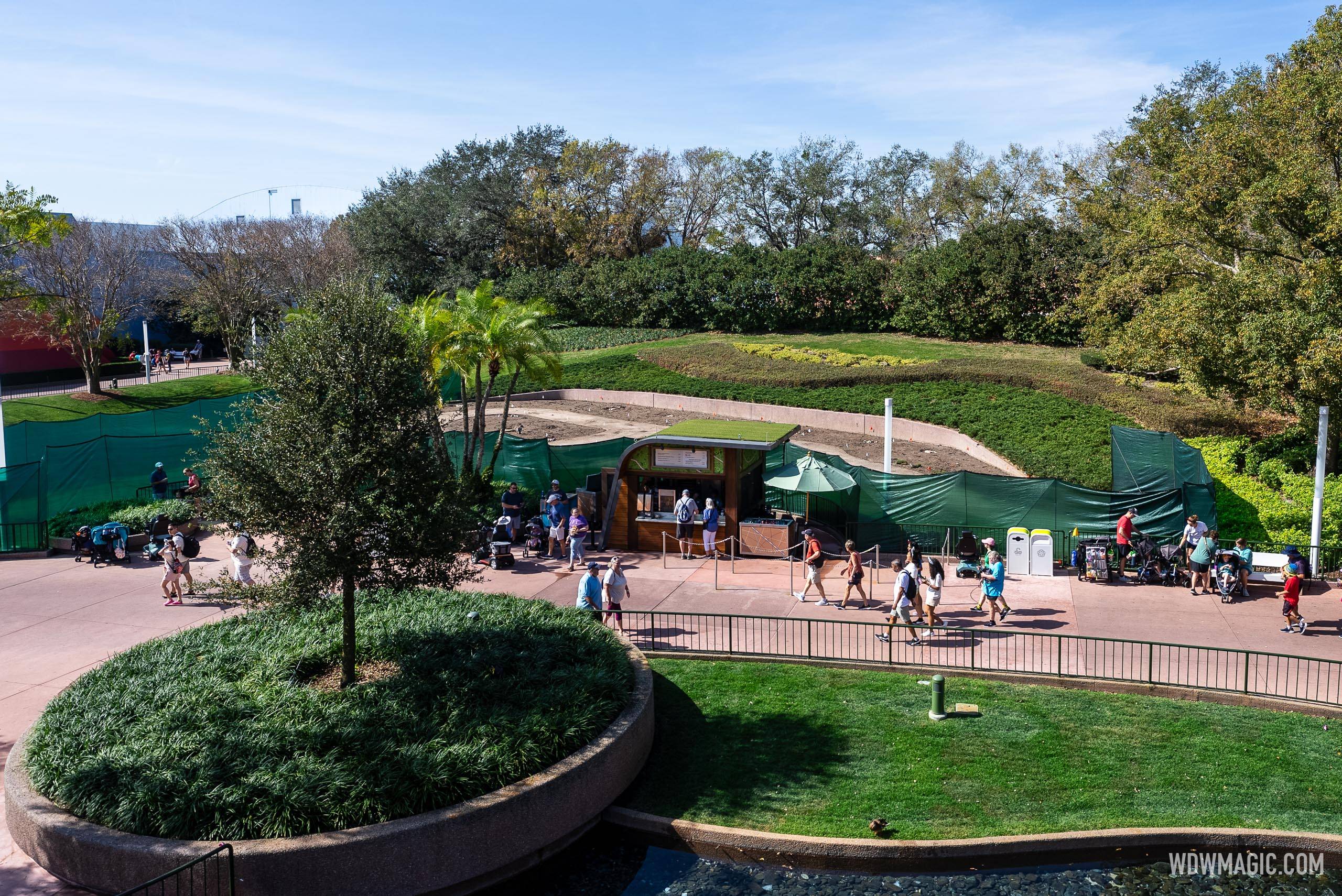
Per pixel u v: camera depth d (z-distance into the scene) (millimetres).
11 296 31906
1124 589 19562
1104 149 60375
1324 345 22391
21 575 21094
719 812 11461
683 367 46219
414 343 13062
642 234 75500
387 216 66250
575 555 21984
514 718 11664
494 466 27750
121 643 16594
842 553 22484
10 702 14086
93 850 9562
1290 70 28578
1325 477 23875
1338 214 23516
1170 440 24781
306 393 12031
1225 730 13172
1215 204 27250
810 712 13992
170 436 28438
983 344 47469
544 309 27234
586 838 11367
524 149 70438
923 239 71375
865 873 10688
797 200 74562
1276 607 18141
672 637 17109
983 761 12492
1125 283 32719
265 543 23906
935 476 22516
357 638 14062
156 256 61094
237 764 10383
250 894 9398
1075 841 10758
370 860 9633
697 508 23047
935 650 16281
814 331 54375
